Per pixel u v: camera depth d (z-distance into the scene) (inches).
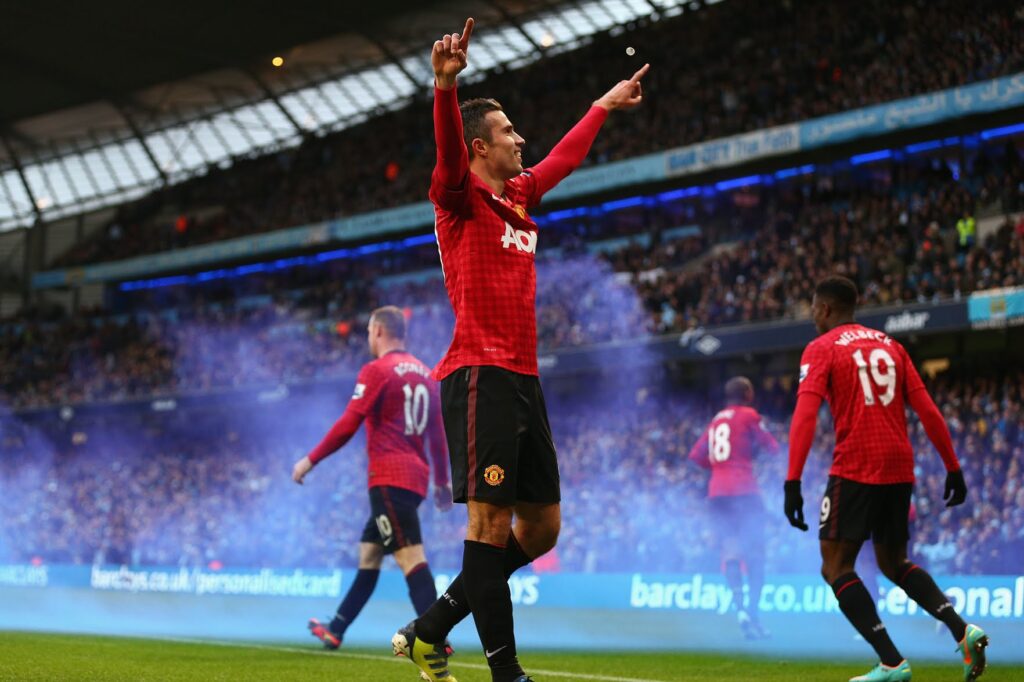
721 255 1013.8
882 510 204.5
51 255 1862.7
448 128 140.7
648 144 1114.7
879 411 203.9
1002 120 850.8
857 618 196.4
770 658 275.6
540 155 1262.3
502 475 142.9
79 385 1493.6
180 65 1544.0
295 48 1498.5
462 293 148.9
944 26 981.8
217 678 205.6
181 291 1604.3
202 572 815.1
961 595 391.5
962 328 771.4
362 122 1605.6
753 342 899.4
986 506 657.0
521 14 1408.7
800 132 947.3
